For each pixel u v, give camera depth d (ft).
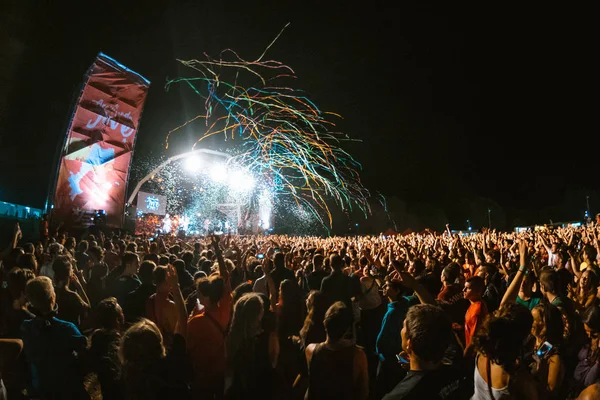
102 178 66.33
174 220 106.83
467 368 12.46
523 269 13.75
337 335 10.59
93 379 16.22
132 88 67.87
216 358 13.79
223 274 17.61
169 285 15.74
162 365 10.50
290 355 15.98
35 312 12.35
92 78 62.80
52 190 60.85
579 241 41.93
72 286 18.71
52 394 11.87
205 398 13.60
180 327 14.15
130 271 20.99
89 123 63.98
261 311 12.67
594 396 7.41
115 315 12.32
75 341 12.15
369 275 21.52
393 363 15.78
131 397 10.13
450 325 9.46
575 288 20.08
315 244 64.44
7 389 12.22
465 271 27.91
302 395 15.05
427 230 112.06
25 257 21.56
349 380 10.50
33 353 12.01
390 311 16.19
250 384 12.26
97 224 60.34
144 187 136.36
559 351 10.52
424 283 17.38
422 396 9.23
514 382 8.35
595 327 10.60
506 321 8.41
